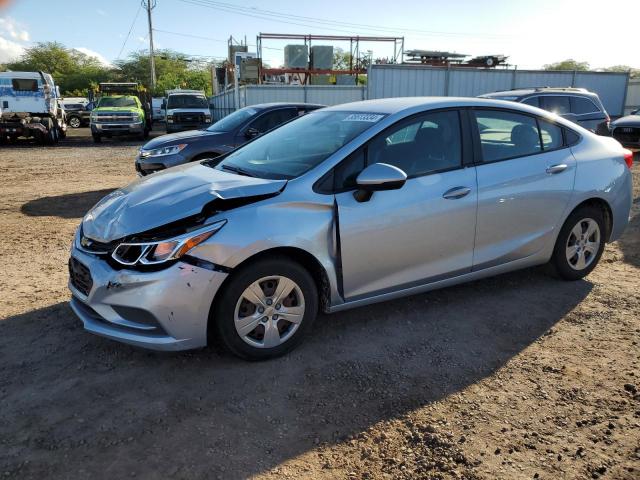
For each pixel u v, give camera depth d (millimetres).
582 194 4465
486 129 4102
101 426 2775
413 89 21875
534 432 2738
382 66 21422
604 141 4832
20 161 15156
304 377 3244
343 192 3486
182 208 3182
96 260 3219
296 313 3424
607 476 2432
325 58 26859
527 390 3121
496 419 2846
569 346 3643
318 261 3396
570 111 11500
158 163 8109
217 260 3074
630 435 2713
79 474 2436
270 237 3188
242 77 26219
